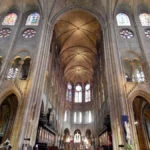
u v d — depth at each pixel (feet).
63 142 105.81
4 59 50.78
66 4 67.51
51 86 76.89
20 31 60.49
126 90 44.47
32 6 67.41
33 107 43.39
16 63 52.49
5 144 29.73
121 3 65.46
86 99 130.41
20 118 39.47
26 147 36.58
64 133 115.75
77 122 120.88
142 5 66.18
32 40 56.70
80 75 136.15
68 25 80.07
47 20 61.52
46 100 66.23
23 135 37.73
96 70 98.27
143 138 52.44
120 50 53.16
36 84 46.78
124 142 35.70
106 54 55.26
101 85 79.71
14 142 35.91
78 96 134.21
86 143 106.93
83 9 67.31
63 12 67.15
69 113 124.57
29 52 53.11
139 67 50.47
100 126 78.74
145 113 58.90
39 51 52.31
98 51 88.53
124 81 45.85
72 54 104.83
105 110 66.08
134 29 59.98
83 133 114.42
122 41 55.67
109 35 57.31
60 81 103.81
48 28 60.49
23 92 44.19
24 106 41.27
